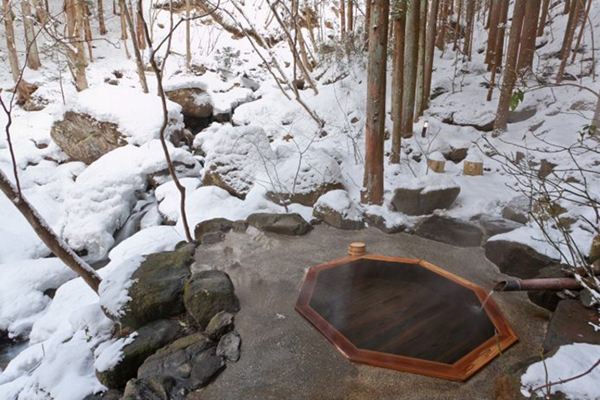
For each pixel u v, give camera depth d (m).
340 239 3.34
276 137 6.45
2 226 5.04
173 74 8.60
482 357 1.90
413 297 2.42
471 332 2.09
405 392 1.73
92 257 4.63
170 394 1.78
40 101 7.53
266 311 2.36
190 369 1.92
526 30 4.72
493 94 6.02
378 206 3.70
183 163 5.58
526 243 2.63
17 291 3.81
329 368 1.89
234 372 1.90
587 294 2.05
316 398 1.72
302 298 2.44
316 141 5.87
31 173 6.06
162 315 2.42
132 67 8.62
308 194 4.03
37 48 7.96
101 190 4.99
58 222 5.24
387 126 5.51
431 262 2.89
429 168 4.47
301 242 3.30
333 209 3.59
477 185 4.14
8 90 7.59
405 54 4.90
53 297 3.96
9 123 2.37
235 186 4.41
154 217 4.70
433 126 5.61
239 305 2.42
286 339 2.11
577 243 2.51
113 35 9.67
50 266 4.16
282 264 2.93
